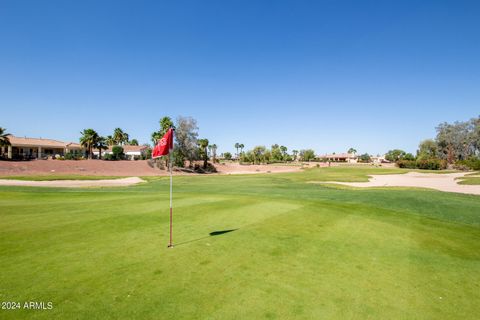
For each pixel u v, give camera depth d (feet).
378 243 25.34
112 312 12.99
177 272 17.54
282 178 132.36
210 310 13.44
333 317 13.28
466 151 305.53
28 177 120.16
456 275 18.88
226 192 65.16
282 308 13.85
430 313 14.05
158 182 110.32
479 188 85.81
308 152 481.05
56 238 23.77
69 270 17.38
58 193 56.80
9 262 18.44
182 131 210.38
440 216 39.93
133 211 35.65
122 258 19.54
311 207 41.27
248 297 14.80
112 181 116.47
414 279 17.95
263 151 380.37
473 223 36.14
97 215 32.99
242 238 25.02
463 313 14.16
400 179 127.65
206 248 22.07
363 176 143.13
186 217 32.94
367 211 40.60
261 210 38.14
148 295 14.64
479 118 295.89
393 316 13.64
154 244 22.68
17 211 35.24
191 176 155.02
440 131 313.12
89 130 217.56
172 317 12.78
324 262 20.13
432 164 246.47
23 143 206.69
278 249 22.48
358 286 16.60
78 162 177.68
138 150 301.22
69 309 13.12
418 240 27.04
